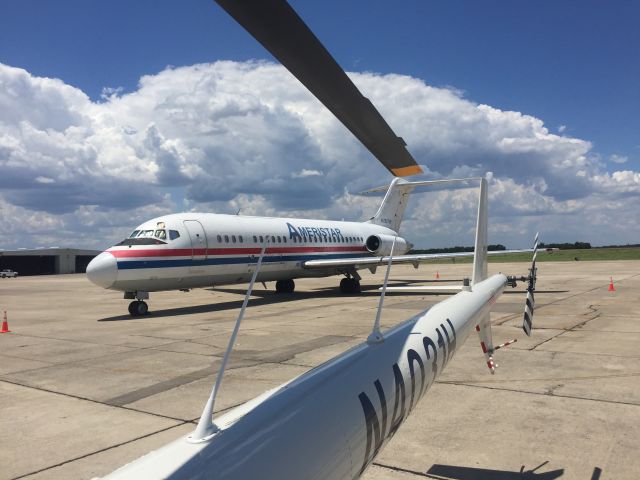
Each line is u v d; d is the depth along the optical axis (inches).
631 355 340.2
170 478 58.2
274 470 69.2
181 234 660.1
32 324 577.0
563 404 238.5
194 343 424.5
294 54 55.5
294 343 410.3
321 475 79.4
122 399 264.4
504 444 191.6
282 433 76.8
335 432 86.6
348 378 103.0
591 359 329.7
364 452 97.7
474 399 247.9
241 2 47.5
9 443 204.1
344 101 64.2
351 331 466.6
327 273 900.0
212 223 706.2
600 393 255.0
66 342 446.6
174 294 994.1
